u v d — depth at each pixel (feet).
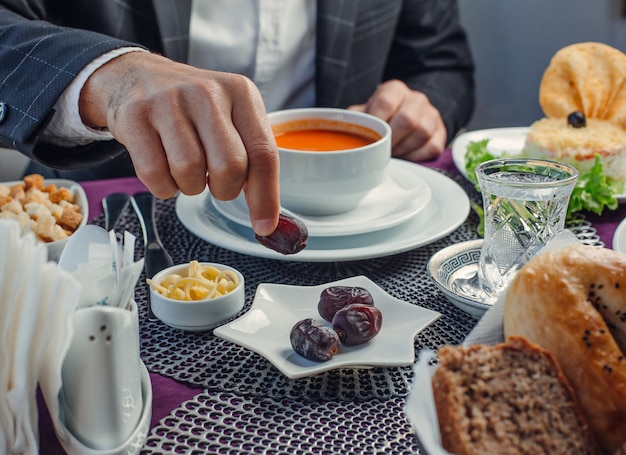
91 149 3.36
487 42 8.30
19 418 1.70
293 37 5.20
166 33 4.60
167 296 2.52
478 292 2.68
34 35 3.22
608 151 3.78
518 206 2.59
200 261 3.00
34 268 1.61
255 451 1.89
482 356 1.75
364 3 5.45
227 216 3.11
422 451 1.72
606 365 1.72
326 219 3.23
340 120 3.63
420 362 1.67
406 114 4.43
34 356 1.68
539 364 1.75
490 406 1.69
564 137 3.87
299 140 3.51
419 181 3.56
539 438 1.66
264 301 2.53
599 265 1.87
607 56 4.26
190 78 2.46
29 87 2.99
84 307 1.80
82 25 4.65
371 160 3.14
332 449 1.91
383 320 2.47
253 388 2.15
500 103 8.54
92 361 1.71
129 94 2.53
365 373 2.24
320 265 2.98
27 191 3.38
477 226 3.39
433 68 5.97
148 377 2.00
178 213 3.24
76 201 3.44
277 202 2.31
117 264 1.95
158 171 2.34
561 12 7.98
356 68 5.65
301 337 2.20
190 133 2.28
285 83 5.33
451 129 5.34
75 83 2.93
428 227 3.19
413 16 5.92
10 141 3.06
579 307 1.80
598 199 3.43
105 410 1.75
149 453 1.87
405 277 2.88
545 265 1.91
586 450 1.68
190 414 2.03
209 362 2.29
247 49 5.04
